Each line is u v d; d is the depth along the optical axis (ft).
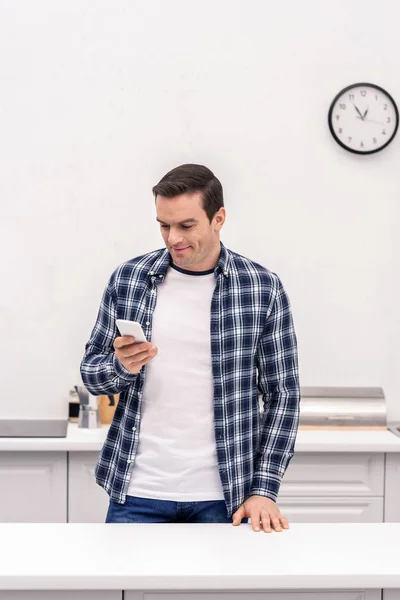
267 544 5.22
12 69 10.11
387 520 9.39
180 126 10.28
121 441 5.84
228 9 10.21
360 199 10.48
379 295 10.55
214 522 5.72
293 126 10.36
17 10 10.07
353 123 10.32
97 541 5.21
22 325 10.34
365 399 10.11
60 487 9.21
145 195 10.31
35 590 4.73
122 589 4.72
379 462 9.34
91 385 5.71
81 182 10.27
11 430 9.58
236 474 5.73
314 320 10.53
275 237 10.46
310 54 10.32
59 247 10.31
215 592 4.88
